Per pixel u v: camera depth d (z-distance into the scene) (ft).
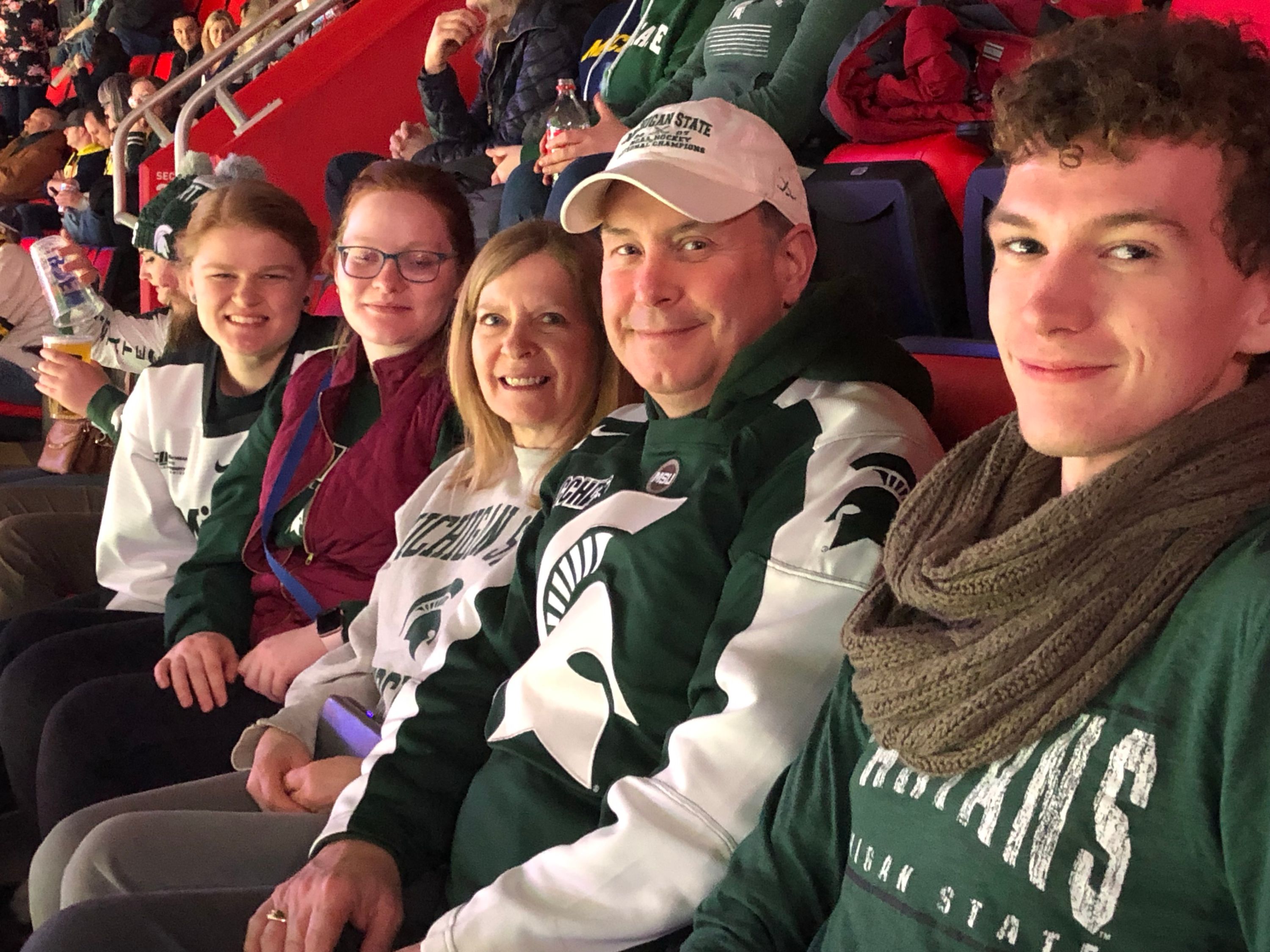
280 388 7.01
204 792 5.06
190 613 6.46
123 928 3.73
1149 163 2.32
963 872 2.45
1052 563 2.41
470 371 5.49
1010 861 2.37
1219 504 2.31
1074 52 2.44
